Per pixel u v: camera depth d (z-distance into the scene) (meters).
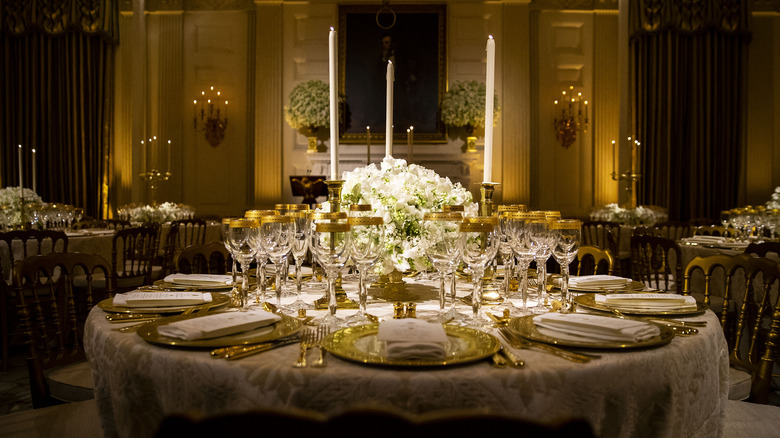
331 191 1.63
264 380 0.97
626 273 5.91
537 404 0.95
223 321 1.19
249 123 8.23
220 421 0.64
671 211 8.05
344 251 1.34
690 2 7.95
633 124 8.07
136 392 1.11
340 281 1.71
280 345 1.12
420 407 0.93
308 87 7.70
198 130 8.26
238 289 1.81
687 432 1.16
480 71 8.02
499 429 0.63
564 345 1.11
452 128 8.01
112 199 8.20
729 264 2.07
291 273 2.25
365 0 8.02
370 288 1.86
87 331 1.36
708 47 7.98
